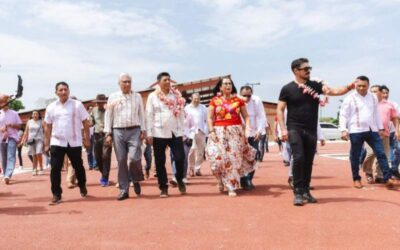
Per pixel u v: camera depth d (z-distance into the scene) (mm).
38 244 4504
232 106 7676
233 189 7395
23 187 9758
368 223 5176
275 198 7078
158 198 7379
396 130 9008
